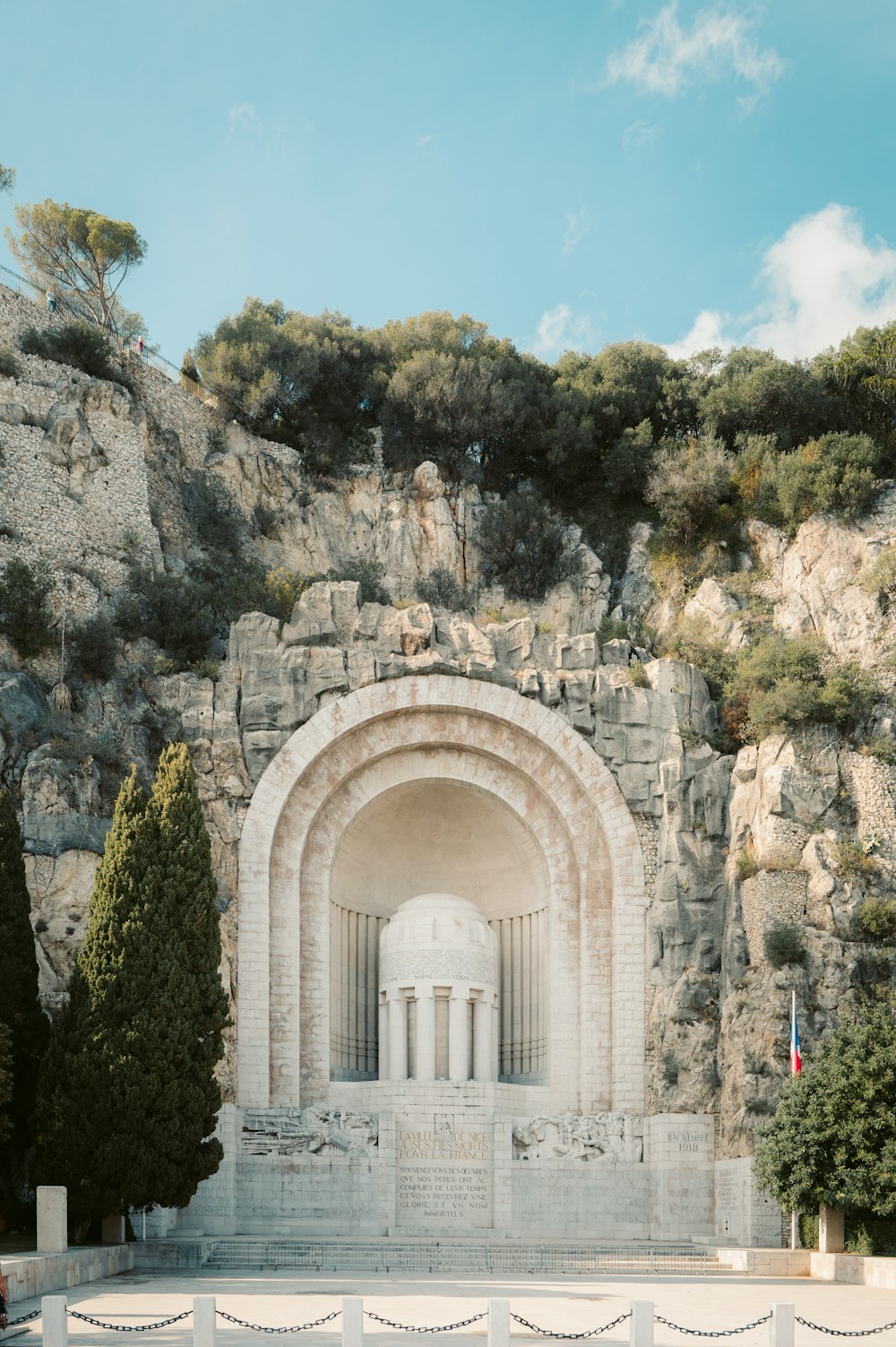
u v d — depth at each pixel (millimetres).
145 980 40062
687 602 60906
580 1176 46969
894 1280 35250
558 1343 24375
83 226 72625
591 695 52281
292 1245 40438
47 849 45438
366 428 70188
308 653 51438
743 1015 47031
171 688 52625
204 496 64438
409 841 54188
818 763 50094
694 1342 25109
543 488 69688
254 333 69938
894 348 65188
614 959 49938
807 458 60844
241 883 48906
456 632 52906
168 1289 32219
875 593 54062
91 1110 38531
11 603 51406
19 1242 35938
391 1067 48938
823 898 47312
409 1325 25859
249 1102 46781
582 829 51438
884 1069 39031
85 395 59656
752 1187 43844
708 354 72375
